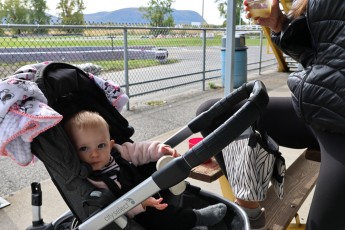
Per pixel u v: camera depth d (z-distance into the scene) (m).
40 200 1.61
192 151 1.13
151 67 7.20
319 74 1.50
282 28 1.96
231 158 1.68
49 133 1.29
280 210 1.81
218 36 8.80
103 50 5.60
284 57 9.73
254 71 10.02
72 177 1.35
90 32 5.36
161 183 1.18
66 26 4.53
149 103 6.14
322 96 1.50
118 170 1.56
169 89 7.15
